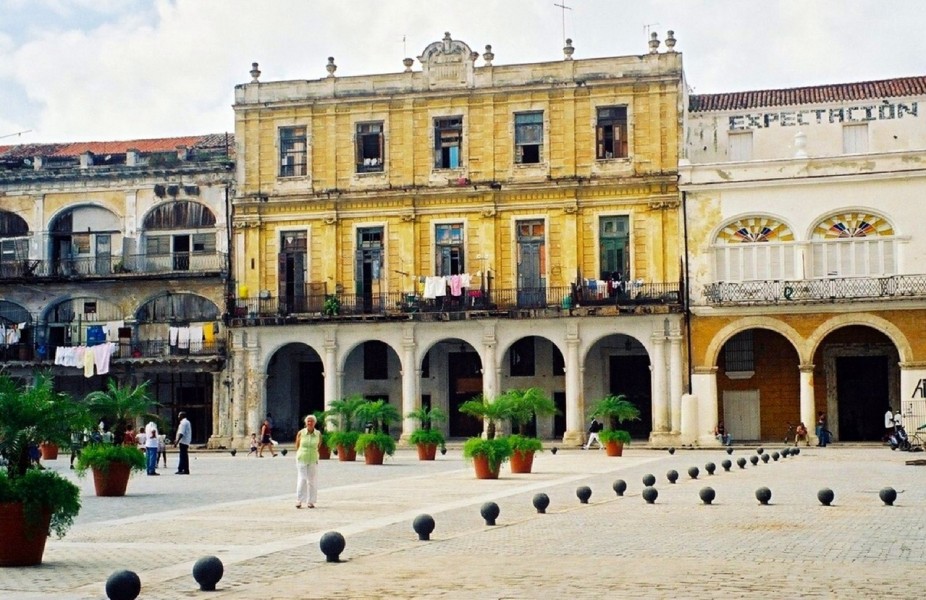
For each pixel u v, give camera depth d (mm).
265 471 36594
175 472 36312
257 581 12781
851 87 55438
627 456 43594
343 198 56625
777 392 52875
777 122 54531
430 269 55844
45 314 59750
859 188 50500
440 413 43781
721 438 51031
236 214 57844
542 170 54969
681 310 51875
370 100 56781
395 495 25109
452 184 55688
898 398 51500
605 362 55625
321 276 56875
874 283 49656
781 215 51250
